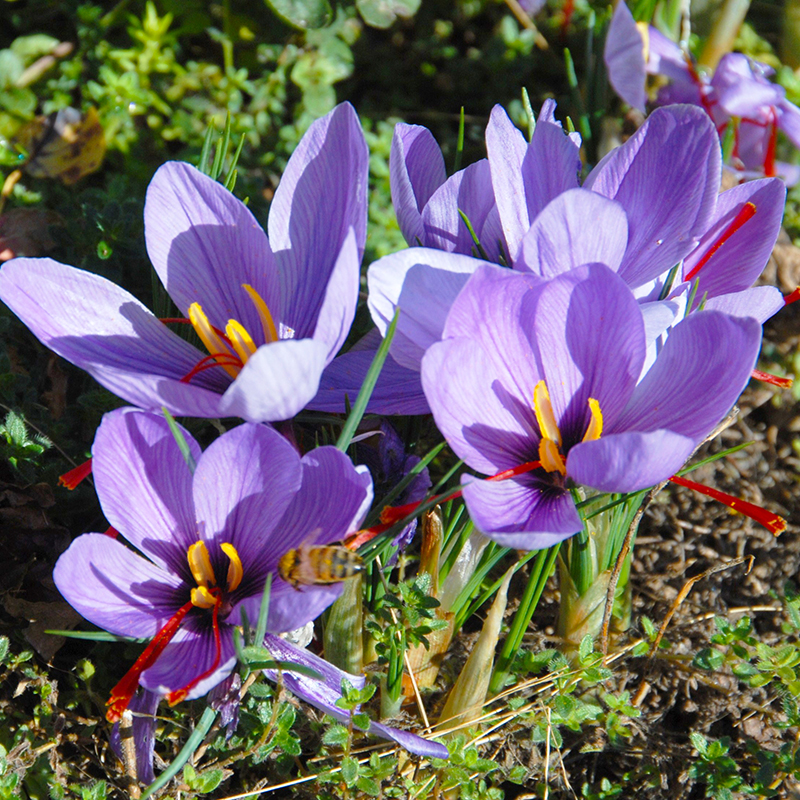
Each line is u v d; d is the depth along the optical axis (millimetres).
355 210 451
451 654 500
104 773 481
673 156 463
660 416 446
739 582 531
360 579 460
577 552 480
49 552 498
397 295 441
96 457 437
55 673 490
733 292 481
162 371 459
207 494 443
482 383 443
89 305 457
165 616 445
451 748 468
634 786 494
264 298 464
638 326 442
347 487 436
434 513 460
